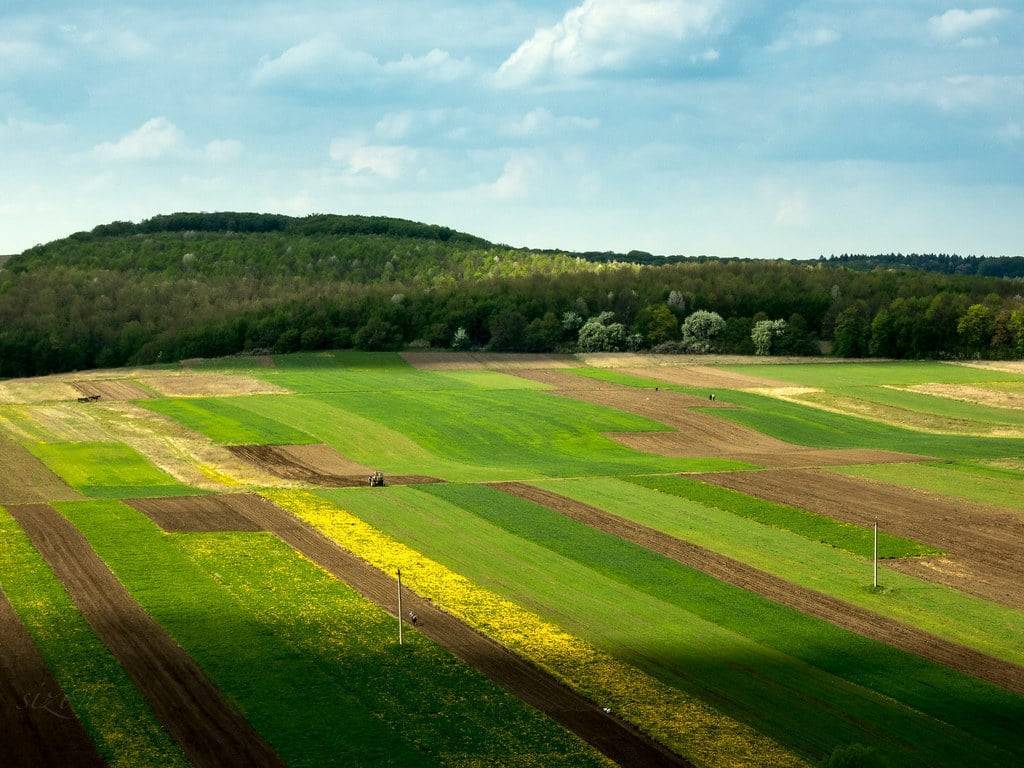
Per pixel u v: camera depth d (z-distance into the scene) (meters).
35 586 54.88
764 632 51.38
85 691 42.84
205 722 40.47
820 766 38.09
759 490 78.69
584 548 63.94
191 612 51.66
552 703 42.91
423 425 107.38
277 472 87.62
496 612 52.84
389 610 52.72
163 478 83.88
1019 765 39.31
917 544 65.81
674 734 40.53
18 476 82.31
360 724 40.59
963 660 48.72
